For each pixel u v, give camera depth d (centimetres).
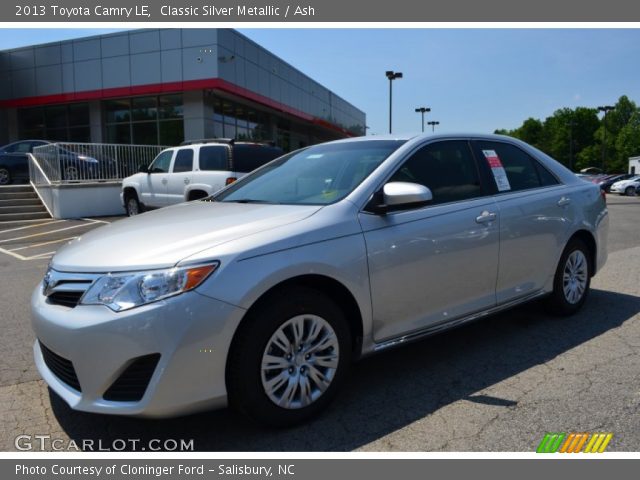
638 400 332
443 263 368
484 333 464
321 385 313
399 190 335
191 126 2223
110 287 272
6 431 313
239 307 275
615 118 9325
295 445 290
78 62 2298
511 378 369
